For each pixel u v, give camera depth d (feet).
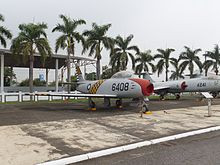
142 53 165.17
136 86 52.60
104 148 22.21
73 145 23.17
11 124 35.14
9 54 131.13
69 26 110.52
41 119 40.57
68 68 112.78
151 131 30.35
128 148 22.61
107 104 62.90
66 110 56.80
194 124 35.91
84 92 69.26
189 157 19.83
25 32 100.58
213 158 19.52
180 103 80.94
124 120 39.65
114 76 61.05
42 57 99.96
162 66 167.84
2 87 120.88
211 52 174.60
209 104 45.42
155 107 64.95
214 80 97.66
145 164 18.17
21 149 21.57
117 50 137.49
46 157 19.39
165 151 21.72
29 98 104.47
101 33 118.32
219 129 32.86
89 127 32.78
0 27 94.22
